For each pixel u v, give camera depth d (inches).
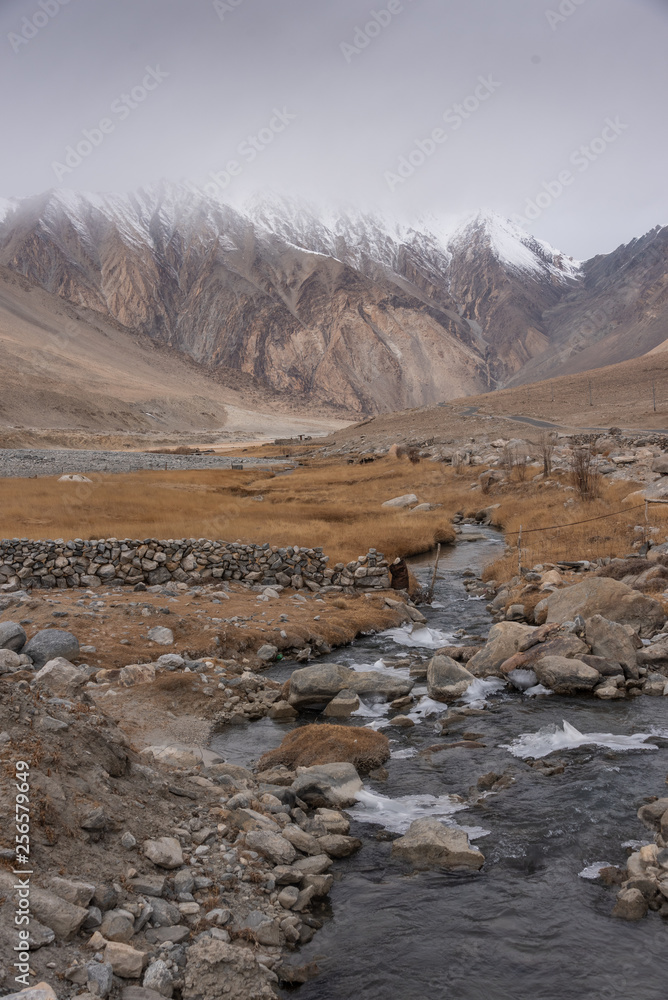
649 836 271.4
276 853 252.5
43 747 247.4
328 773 320.8
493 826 284.2
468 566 940.0
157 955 194.9
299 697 430.9
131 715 387.2
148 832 245.4
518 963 205.9
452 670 458.3
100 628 517.7
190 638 520.4
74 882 201.6
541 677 462.0
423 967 205.2
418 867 256.8
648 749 356.2
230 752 365.4
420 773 338.0
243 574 721.6
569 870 251.4
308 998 193.3
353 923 225.0
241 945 207.9
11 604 567.8
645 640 516.7
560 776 326.0
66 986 172.7
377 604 670.5
